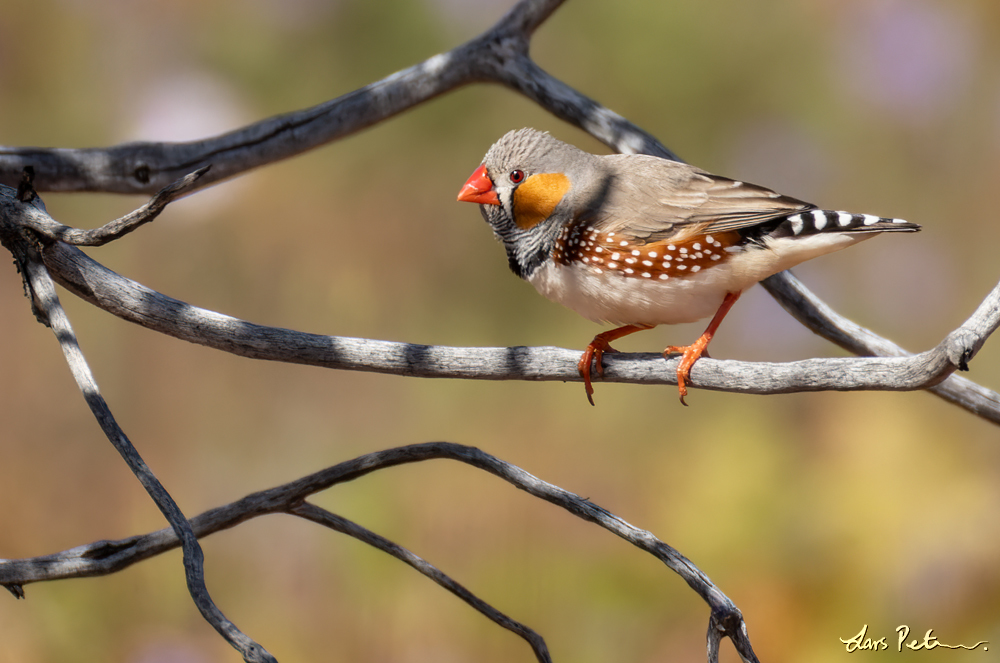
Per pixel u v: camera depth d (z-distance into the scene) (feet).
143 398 35.17
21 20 38.40
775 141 39.75
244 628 29.27
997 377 34.78
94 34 39.11
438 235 39.40
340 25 40.11
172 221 37.96
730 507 31.91
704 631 29.30
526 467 34.40
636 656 29.12
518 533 31.96
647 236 19.48
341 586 30.60
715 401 35.60
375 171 39.47
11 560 14.38
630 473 33.91
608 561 31.09
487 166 21.07
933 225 39.34
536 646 14.20
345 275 39.19
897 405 33.96
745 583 30.40
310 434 35.50
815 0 40.32
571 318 38.47
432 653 29.30
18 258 15.07
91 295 15.35
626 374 17.39
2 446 33.04
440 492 32.96
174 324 15.26
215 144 21.40
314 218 39.04
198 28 39.88
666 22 40.04
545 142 20.77
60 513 32.19
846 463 32.94
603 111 22.26
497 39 22.49
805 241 19.15
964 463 32.40
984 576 29.48
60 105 38.83
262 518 31.32
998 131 39.04
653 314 20.39
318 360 15.42
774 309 36.27
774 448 33.47
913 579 29.76
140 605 29.30
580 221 19.88
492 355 16.25
